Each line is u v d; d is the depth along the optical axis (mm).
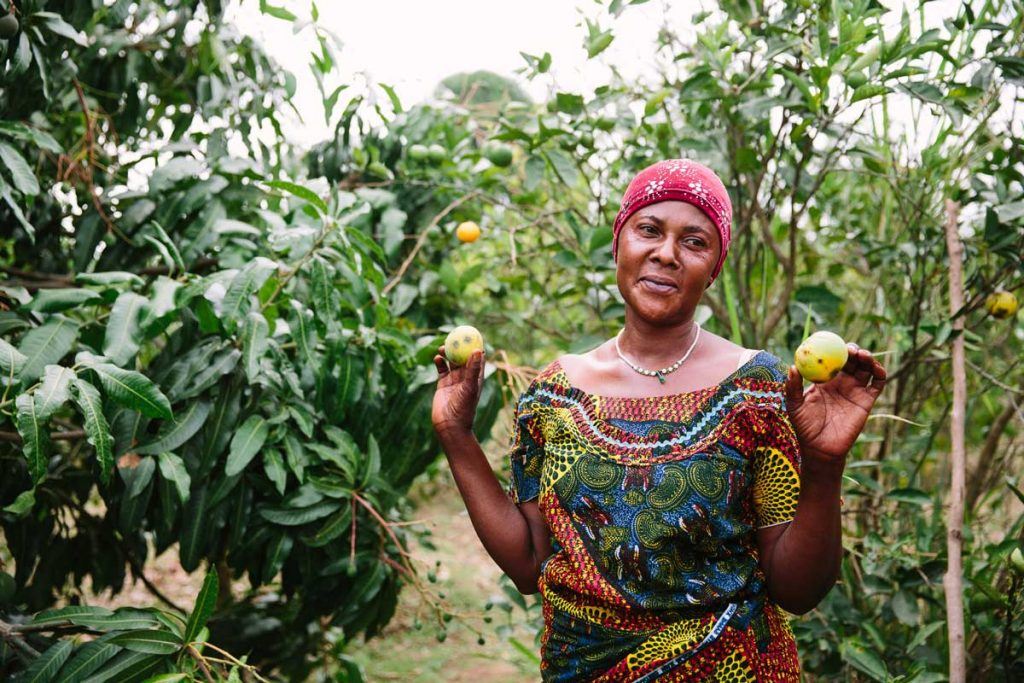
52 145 2160
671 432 1343
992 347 2961
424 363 2508
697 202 1367
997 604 2080
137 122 2910
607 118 2674
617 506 1338
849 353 1222
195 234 2523
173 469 2104
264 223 2811
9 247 2736
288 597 2613
